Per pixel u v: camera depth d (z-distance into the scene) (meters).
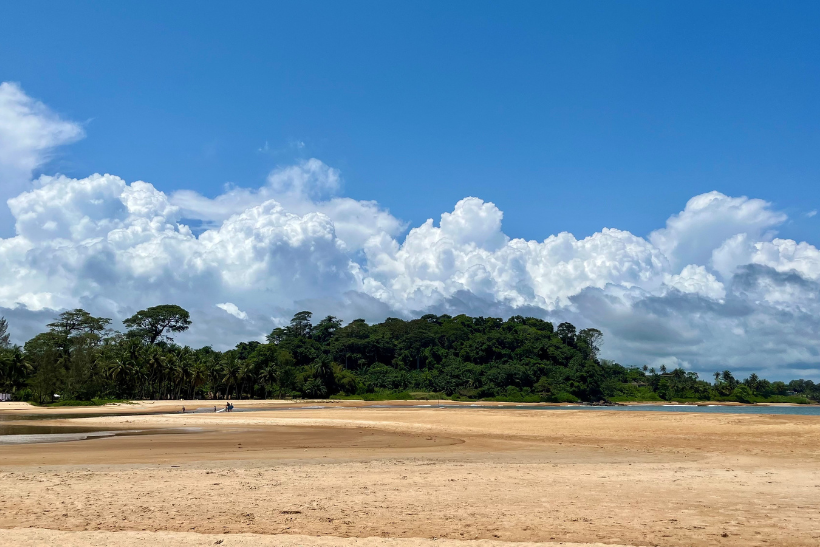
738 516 14.13
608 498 16.38
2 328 128.38
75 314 147.62
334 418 64.69
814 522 13.53
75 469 22.70
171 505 15.37
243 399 162.88
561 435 40.69
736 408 171.75
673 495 16.83
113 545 11.31
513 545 11.46
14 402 115.00
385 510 14.82
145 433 45.22
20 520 13.63
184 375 140.38
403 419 61.09
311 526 13.20
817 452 29.30
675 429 43.69
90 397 123.44
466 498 16.36
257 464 24.52
